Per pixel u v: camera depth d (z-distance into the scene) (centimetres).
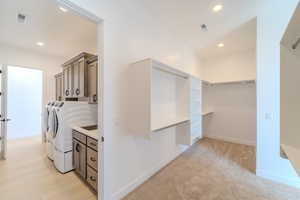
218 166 261
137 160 202
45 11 207
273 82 216
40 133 492
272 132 217
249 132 387
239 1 194
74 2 128
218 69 435
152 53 227
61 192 188
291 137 109
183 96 273
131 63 187
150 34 223
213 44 342
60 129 234
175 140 291
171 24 249
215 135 443
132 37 191
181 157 301
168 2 192
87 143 198
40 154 316
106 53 158
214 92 444
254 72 375
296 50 105
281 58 114
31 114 475
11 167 255
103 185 157
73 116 247
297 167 77
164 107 253
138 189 195
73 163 242
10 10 204
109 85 162
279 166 212
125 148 183
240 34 289
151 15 221
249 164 268
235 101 409
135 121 180
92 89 256
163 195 183
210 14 221
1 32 274
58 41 315
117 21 170
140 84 175
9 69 433
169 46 271
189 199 176
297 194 184
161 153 252
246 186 201
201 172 239
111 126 164
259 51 225
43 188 196
